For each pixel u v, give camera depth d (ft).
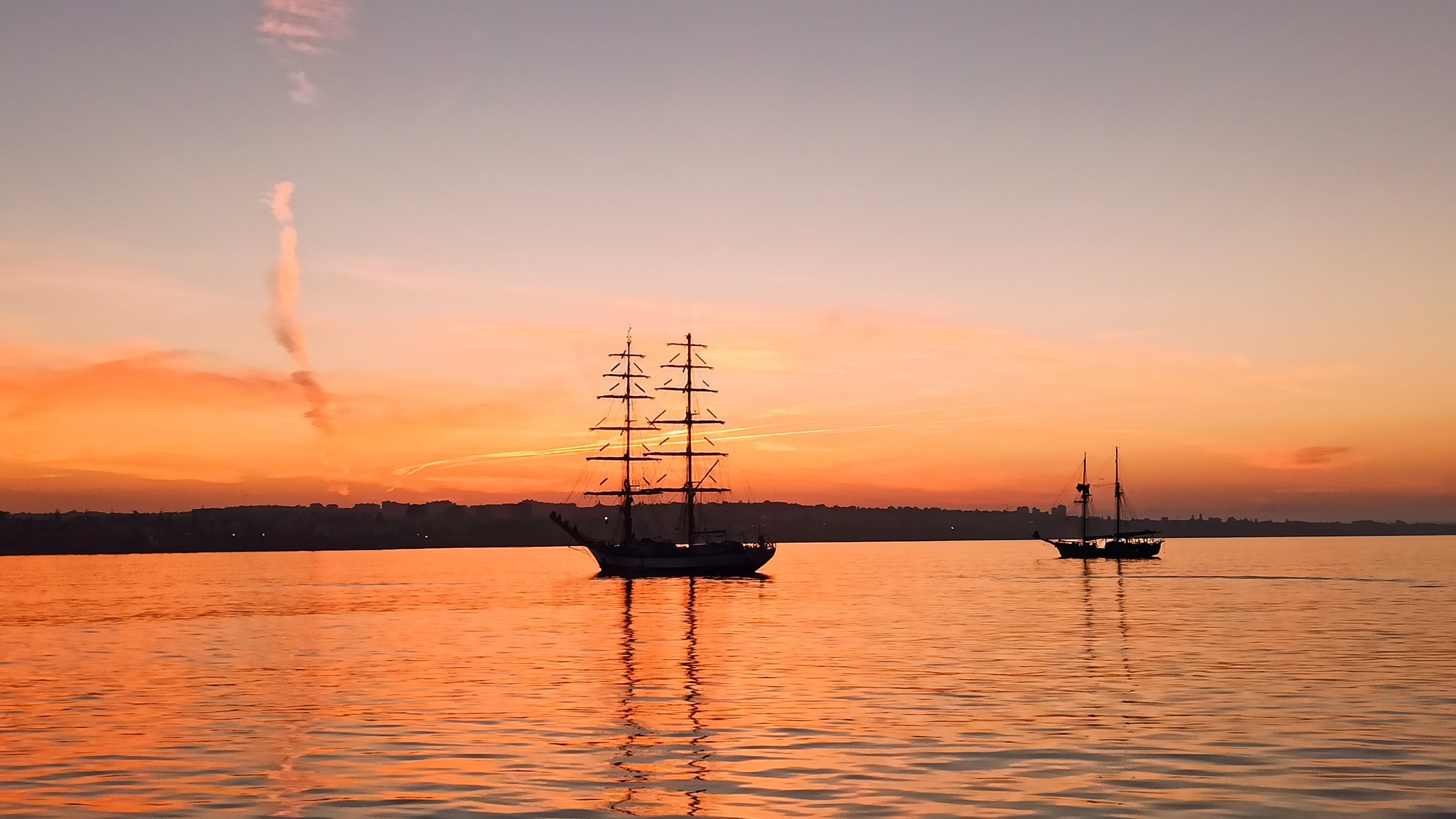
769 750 138.10
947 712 167.32
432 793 116.37
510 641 304.71
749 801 112.06
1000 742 142.00
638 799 113.29
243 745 144.77
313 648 293.02
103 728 160.25
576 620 390.83
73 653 288.10
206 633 353.51
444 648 287.28
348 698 189.88
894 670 222.69
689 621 376.48
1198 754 133.18
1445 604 422.00
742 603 485.97
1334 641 274.77
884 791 116.06
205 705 183.32
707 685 202.39
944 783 119.24
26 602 563.07
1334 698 177.17
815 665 234.17
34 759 137.08
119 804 113.09
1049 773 123.65
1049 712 166.30
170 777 125.70
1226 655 244.22
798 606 455.22
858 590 591.78
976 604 451.94
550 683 208.33
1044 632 311.88
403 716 168.55
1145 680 201.98
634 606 477.36
